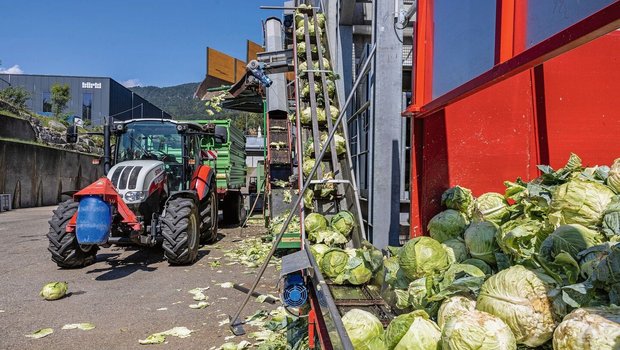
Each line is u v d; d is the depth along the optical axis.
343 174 6.20
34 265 7.36
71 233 6.82
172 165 8.48
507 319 1.64
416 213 3.03
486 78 1.78
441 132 3.04
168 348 3.90
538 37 1.46
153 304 5.18
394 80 4.09
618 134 3.15
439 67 2.51
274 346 3.58
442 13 2.44
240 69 15.66
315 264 2.71
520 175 3.12
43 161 23.56
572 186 2.08
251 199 16.48
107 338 4.15
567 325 1.47
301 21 8.35
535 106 3.12
